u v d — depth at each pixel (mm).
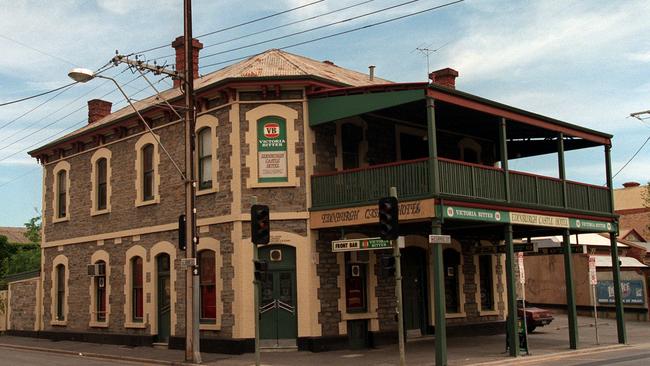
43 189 29672
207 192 20609
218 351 19594
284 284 19609
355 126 21562
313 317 19266
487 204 18078
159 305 22891
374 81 25969
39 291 29281
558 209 20781
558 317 34125
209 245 20406
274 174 19875
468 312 24469
